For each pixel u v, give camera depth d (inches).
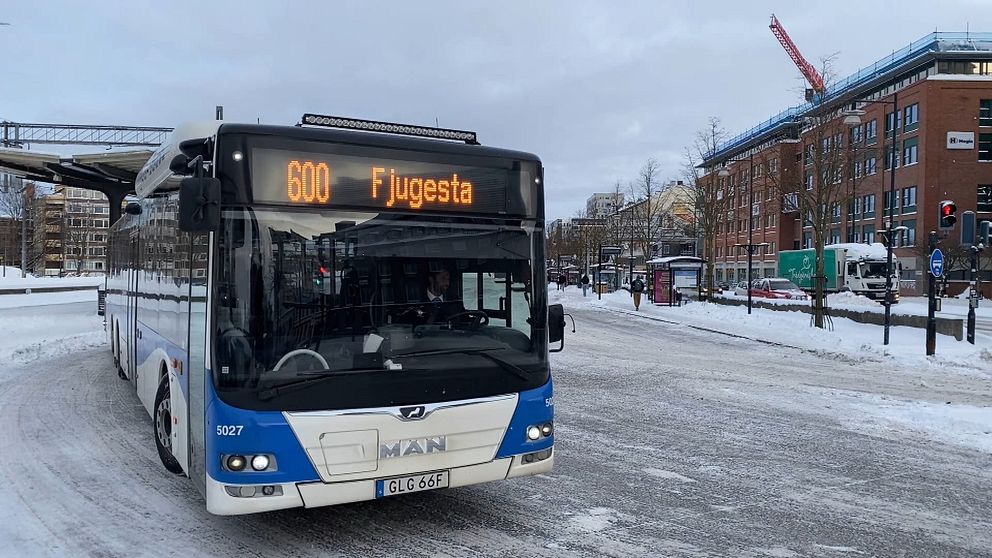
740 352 683.4
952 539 206.7
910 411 388.2
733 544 200.7
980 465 286.4
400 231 189.6
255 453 167.6
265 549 190.9
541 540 201.0
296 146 180.5
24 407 369.7
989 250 2003.0
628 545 198.5
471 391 191.5
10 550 187.3
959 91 2177.7
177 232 222.7
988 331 943.0
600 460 290.4
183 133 210.7
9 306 1084.5
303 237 178.7
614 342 769.6
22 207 2106.3
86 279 1760.6
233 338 170.6
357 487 176.2
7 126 1343.5
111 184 868.0
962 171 2171.5
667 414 385.7
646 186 1991.9
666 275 1378.0
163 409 249.6
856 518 223.5
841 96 1069.8
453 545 196.1
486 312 198.1
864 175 1408.7
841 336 768.9
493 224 201.9
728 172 1460.4
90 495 232.4
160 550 189.0
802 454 302.2
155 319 270.5
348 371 176.2
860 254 1630.2
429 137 217.3
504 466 196.4
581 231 2950.3
